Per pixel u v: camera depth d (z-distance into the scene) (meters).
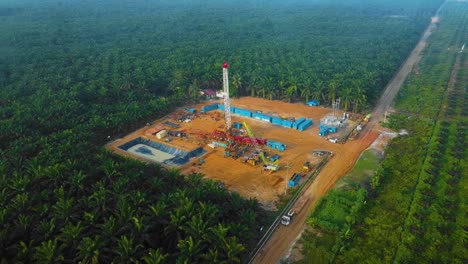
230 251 65.75
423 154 114.62
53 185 85.75
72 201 76.81
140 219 70.31
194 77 183.00
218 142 128.50
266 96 175.62
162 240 72.00
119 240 65.25
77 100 149.38
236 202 82.50
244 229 73.19
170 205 78.06
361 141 129.62
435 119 145.50
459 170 106.25
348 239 79.69
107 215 75.44
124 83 165.12
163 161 118.69
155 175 96.56
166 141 131.25
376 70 189.38
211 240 68.00
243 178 106.69
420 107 158.25
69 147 104.50
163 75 184.50
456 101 164.25
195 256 65.06
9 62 196.00
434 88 180.12
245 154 121.12
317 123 146.75
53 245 63.66
